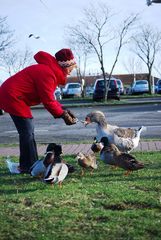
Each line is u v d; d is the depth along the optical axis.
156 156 4.89
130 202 3.16
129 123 8.69
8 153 5.64
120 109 12.34
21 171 4.21
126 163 3.95
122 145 4.41
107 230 2.62
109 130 4.47
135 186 3.59
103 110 12.24
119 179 3.87
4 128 8.84
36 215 2.91
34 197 3.30
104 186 3.60
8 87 4.11
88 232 2.61
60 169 3.59
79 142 6.35
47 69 4.00
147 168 4.27
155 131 7.41
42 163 3.81
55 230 2.65
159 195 3.29
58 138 7.04
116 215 2.86
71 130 7.89
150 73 23.88
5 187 3.71
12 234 2.62
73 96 22.70
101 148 4.18
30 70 4.08
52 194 3.37
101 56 17.98
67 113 4.01
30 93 4.09
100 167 4.36
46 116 10.91
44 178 3.57
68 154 5.23
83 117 10.52
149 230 2.61
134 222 2.72
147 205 3.10
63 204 3.13
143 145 5.78
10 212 2.99
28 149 4.18
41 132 7.80
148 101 15.02
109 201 3.16
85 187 3.58
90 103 15.05
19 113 4.10
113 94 16.64
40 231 2.64
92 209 2.99
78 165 4.41
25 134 4.16
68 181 3.83
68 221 2.78
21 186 3.72
